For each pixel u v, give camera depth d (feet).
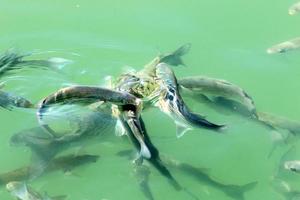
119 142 10.28
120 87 10.90
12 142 10.21
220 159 10.32
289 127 10.54
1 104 10.83
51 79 11.47
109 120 10.44
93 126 10.35
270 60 12.10
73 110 10.50
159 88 10.78
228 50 12.28
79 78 11.58
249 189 9.85
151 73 11.16
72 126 10.33
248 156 10.37
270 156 10.38
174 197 9.73
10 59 11.59
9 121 10.68
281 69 11.94
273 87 11.59
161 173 9.89
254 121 10.74
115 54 12.10
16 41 12.34
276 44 12.42
